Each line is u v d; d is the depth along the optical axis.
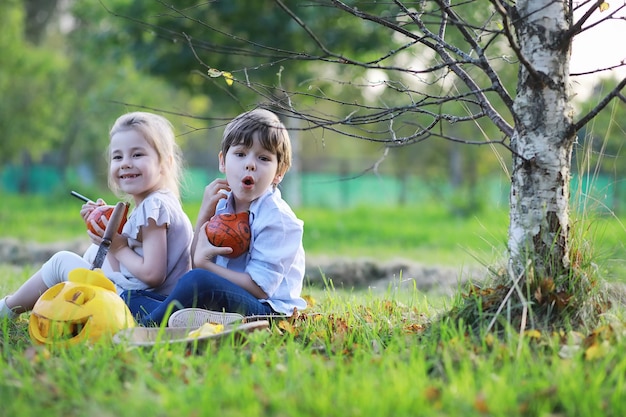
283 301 4.36
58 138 28.41
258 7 14.48
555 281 3.83
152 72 15.55
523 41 3.92
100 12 16.77
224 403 2.79
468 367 3.11
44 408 2.84
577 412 2.76
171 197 4.59
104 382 3.03
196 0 14.57
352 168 36.38
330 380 3.03
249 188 4.32
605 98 3.79
